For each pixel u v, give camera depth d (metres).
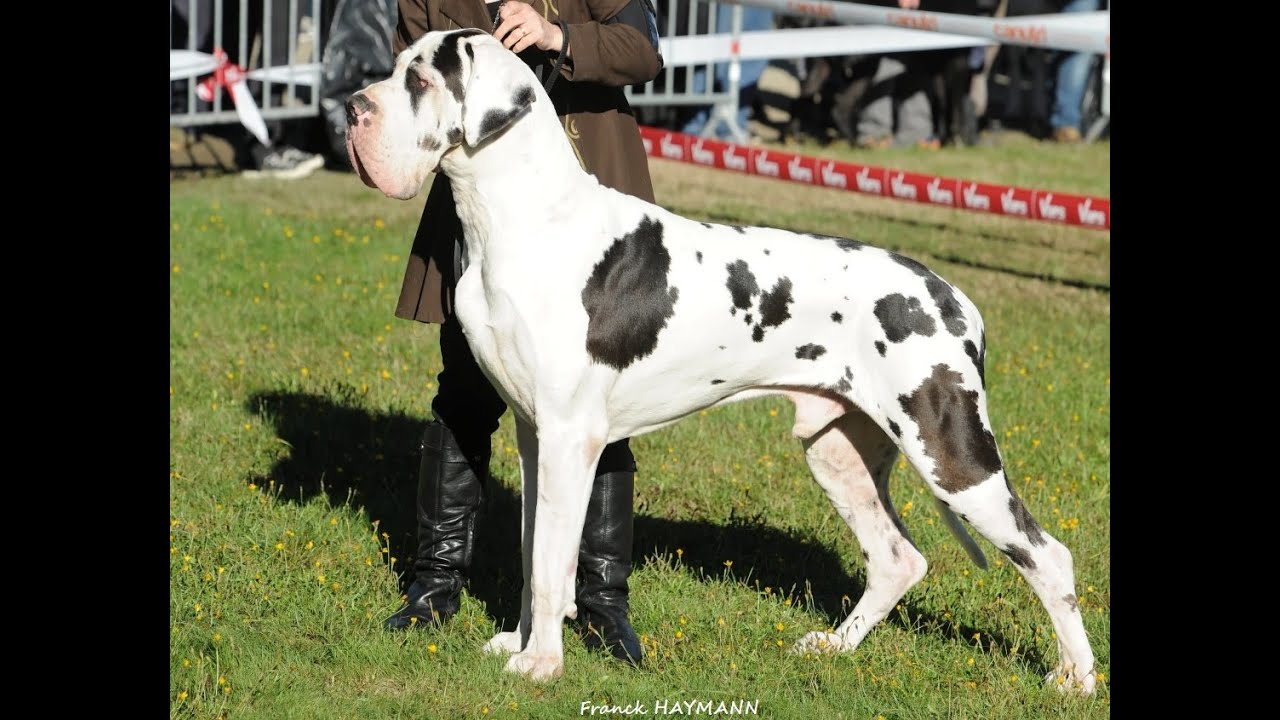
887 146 20.19
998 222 16.34
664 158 16.50
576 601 5.99
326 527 6.93
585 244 5.13
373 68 16.12
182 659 5.34
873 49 19.06
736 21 18.38
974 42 18.94
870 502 5.91
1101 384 10.16
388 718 5.09
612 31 5.49
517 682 5.36
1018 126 21.92
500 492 7.64
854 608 6.02
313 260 12.66
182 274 11.84
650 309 5.20
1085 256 14.71
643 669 5.68
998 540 5.39
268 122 17.16
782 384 5.48
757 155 15.77
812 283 5.35
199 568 6.34
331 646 5.66
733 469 8.20
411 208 15.05
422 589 6.13
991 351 11.02
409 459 8.08
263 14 16.58
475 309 5.23
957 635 6.14
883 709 5.34
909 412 5.31
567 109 5.69
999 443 8.92
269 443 8.20
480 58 4.91
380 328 10.77
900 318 5.31
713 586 6.52
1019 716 5.28
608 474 5.88
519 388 5.24
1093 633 6.09
